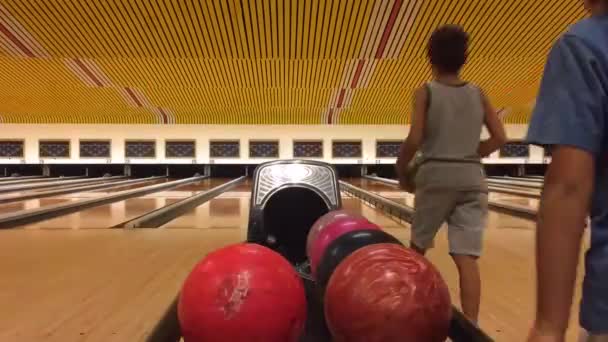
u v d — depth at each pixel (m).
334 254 1.26
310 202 2.25
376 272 0.97
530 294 2.13
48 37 5.71
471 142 1.62
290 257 2.16
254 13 5.05
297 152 10.98
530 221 4.37
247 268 1.01
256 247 1.12
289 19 5.22
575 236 0.72
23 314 1.85
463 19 5.12
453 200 1.60
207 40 5.86
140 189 7.85
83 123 10.94
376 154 10.97
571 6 4.75
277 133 10.96
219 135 10.98
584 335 0.77
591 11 0.77
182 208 5.89
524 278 2.39
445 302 0.98
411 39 5.75
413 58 6.55
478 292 1.58
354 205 5.94
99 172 11.36
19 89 8.49
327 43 5.96
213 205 5.81
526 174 11.36
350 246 1.25
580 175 0.70
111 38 5.76
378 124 10.96
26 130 10.86
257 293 0.97
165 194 7.21
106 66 7.03
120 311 1.89
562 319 0.73
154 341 1.39
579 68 0.71
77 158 10.93
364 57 6.54
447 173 1.58
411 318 0.91
